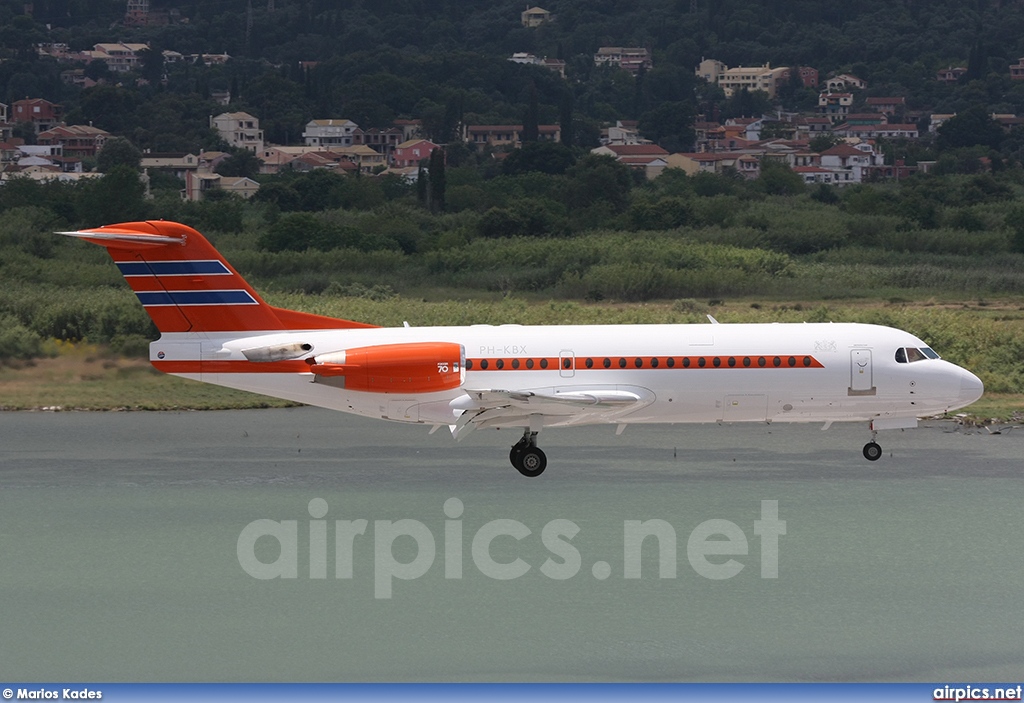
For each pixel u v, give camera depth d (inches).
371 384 4778.5
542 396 4640.8
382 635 3444.9
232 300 4901.6
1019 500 4603.8
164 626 3501.5
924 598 3654.0
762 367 4918.8
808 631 3444.9
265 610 3622.0
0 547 4099.4
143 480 4958.2
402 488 4813.0
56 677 3152.1
